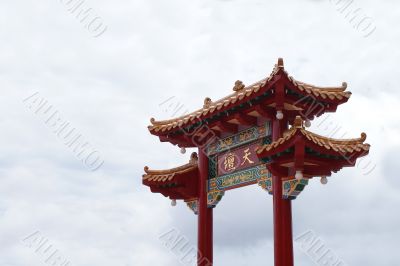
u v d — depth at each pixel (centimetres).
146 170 2378
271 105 1886
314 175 1780
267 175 1922
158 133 2364
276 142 1697
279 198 1831
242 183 2048
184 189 2250
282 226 1808
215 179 2203
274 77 1761
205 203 2233
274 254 1806
